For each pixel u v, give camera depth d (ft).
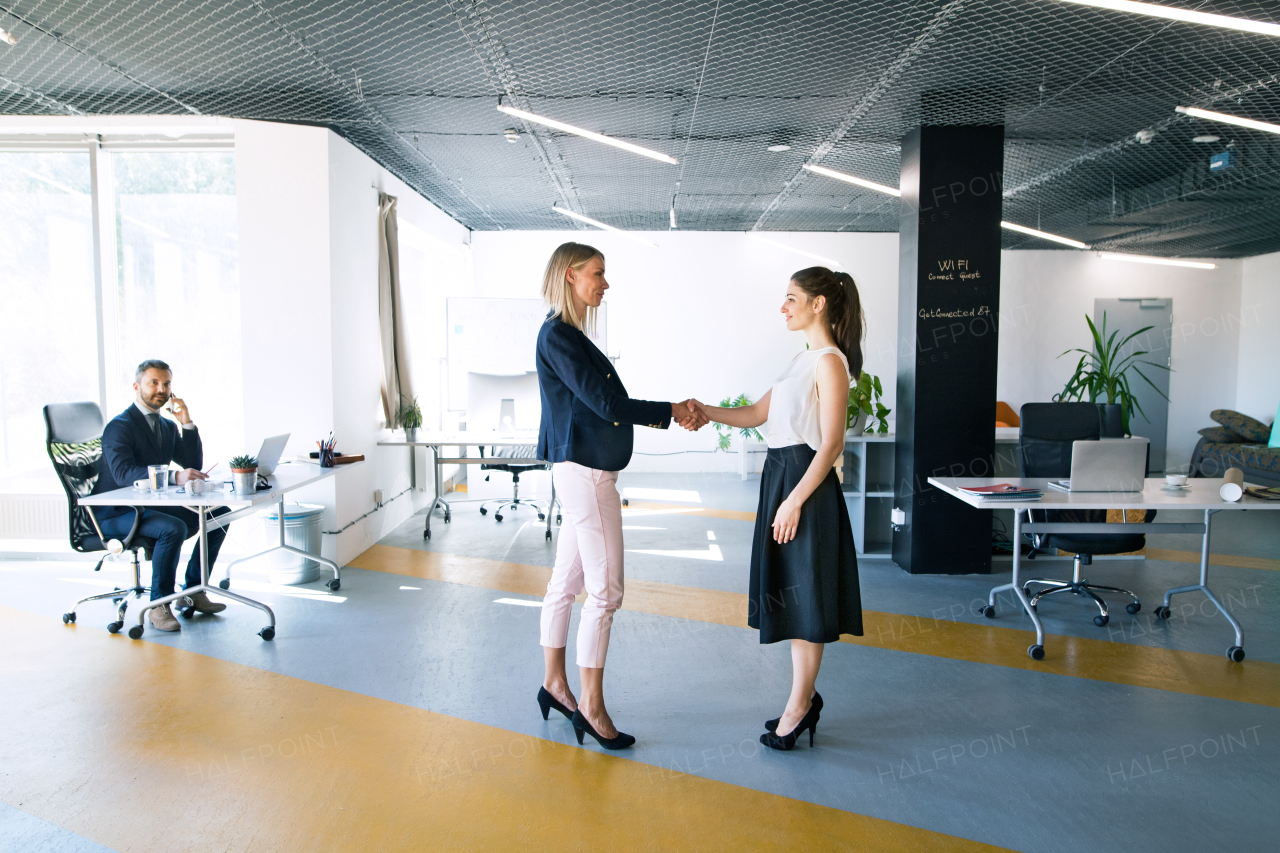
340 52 12.75
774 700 9.02
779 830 6.40
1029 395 30.14
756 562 7.74
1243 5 10.78
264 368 14.85
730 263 28.94
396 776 7.23
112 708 8.70
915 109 14.64
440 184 22.04
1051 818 6.59
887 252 28.99
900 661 10.32
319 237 14.67
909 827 6.46
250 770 7.33
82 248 16.25
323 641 10.96
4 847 6.09
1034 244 29.45
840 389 7.09
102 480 11.73
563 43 12.25
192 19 11.57
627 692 9.23
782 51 12.47
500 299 23.50
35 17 11.53
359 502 16.58
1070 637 11.39
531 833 6.35
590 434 7.38
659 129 16.98
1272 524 20.07
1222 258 29.89
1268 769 7.45
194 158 16.19
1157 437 30.22
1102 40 11.71
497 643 10.91
